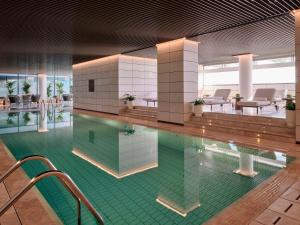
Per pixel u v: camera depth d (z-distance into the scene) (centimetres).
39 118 1333
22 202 325
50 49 1141
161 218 311
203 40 955
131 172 490
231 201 352
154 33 841
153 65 1463
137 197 374
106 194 386
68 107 2028
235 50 1170
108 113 1431
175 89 972
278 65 1419
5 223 275
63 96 2488
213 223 277
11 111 1695
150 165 531
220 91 1302
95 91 1555
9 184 385
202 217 311
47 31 803
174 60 967
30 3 552
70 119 1275
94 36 877
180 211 327
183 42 928
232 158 557
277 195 342
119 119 1182
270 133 695
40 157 219
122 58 1327
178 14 641
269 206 312
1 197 340
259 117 796
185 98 945
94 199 368
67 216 318
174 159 571
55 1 541
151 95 1451
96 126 1043
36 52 1220
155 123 1027
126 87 1352
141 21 700
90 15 641
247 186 401
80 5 568
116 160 575
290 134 668
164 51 1007
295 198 332
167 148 668
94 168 519
